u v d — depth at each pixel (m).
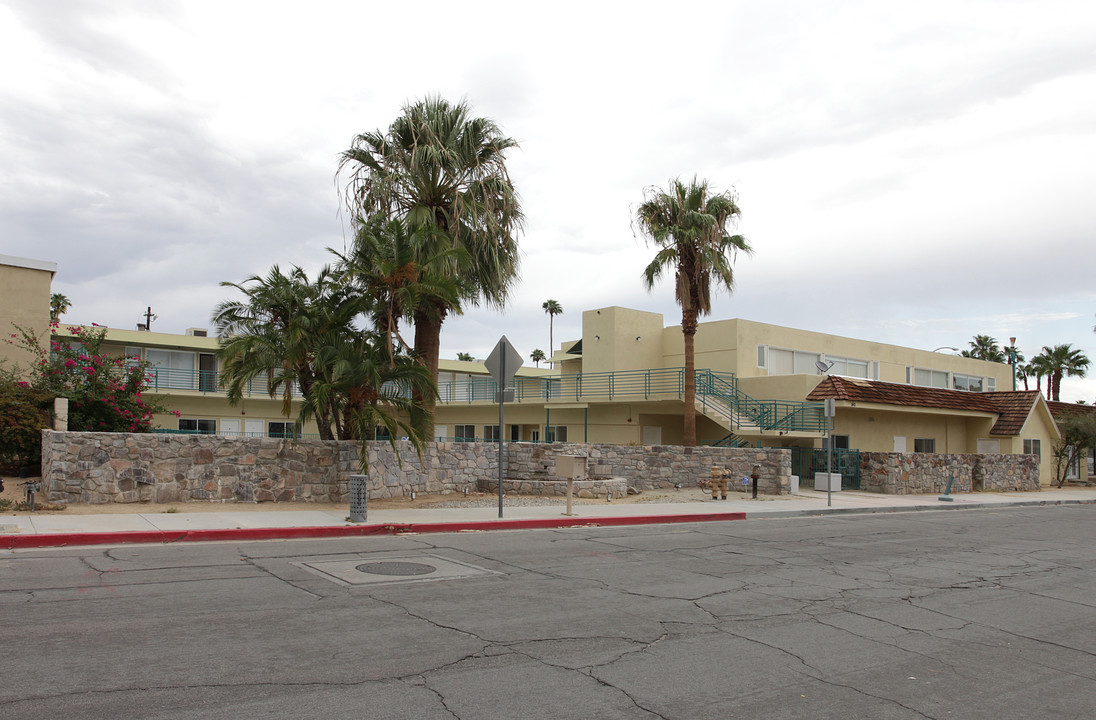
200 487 14.88
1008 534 16.31
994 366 46.56
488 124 20.92
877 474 26.16
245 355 15.83
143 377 19.58
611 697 5.24
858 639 7.04
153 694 4.93
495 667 5.79
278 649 6.01
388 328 16.81
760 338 32.94
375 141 20.78
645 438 33.25
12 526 11.27
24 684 5.03
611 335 34.25
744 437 29.56
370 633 6.57
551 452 20.81
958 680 5.94
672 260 26.34
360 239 18.77
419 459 17.27
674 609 7.92
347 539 12.28
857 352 37.31
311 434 40.78
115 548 10.55
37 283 21.84
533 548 11.88
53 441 13.73
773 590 9.14
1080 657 6.71
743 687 5.57
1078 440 36.41
